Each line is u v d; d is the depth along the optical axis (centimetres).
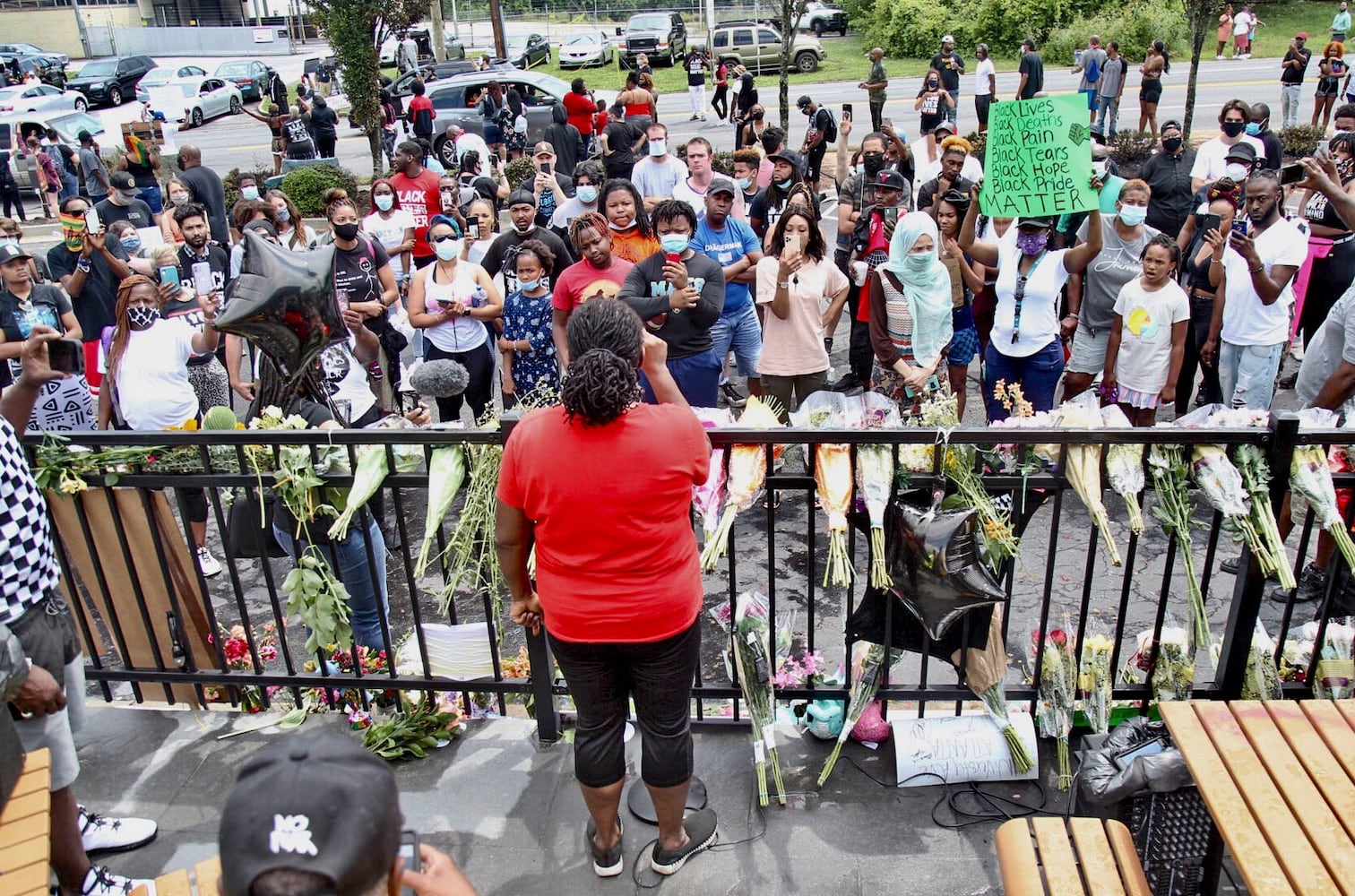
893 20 3172
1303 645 369
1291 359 780
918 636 330
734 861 305
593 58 3369
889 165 903
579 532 262
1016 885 237
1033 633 396
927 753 328
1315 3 3216
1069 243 844
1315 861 214
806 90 2697
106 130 2362
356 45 1692
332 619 348
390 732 352
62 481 331
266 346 359
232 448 344
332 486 339
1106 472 313
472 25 4612
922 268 581
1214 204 641
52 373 320
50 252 773
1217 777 240
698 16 4325
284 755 138
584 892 298
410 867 164
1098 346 632
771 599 331
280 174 1734
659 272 561
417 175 966
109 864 315
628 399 253
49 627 280
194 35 4428
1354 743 246
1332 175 598
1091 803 301
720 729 358
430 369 457
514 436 265
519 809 329
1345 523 330
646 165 968
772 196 882
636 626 269
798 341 625
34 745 272
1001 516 318
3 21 4356
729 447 320
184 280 778
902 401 616
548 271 650
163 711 381
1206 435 299
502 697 366
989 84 1983
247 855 129
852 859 304
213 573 577
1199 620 311
